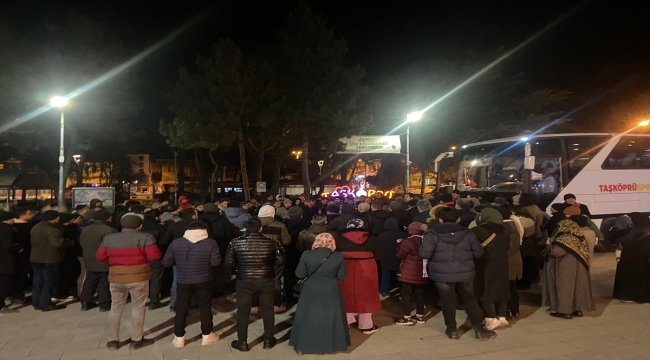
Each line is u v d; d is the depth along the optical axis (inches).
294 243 315.3
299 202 506.6
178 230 297.0
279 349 226.8
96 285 306.2
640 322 269.9
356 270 249.3
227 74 878.4
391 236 322.0
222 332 254.4
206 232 235.3
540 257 367.6
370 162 1617.9
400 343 235.1
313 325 216.1
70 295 336.5
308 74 968.3
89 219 335.3
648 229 321.7
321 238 224.8
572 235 278.4
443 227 241.4
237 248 226.4
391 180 1560.0
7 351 224.8
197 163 1507.1
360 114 1028.5
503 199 287.7
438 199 470.9
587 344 233.1
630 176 546.6
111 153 1845.5
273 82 991.0
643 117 1160.8
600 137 533.6
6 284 289.9
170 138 904.9
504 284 252.7
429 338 242.7
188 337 245.8
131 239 227.6
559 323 268.1
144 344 231.6
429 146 1229.7
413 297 324.2
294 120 936.9
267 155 1534.2
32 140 1190.3
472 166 592.4
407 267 266.1
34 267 299.0
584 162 526.9
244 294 225.0
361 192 717.9
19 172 1264.8
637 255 309.6
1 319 279.7
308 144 1059.9
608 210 530.6
